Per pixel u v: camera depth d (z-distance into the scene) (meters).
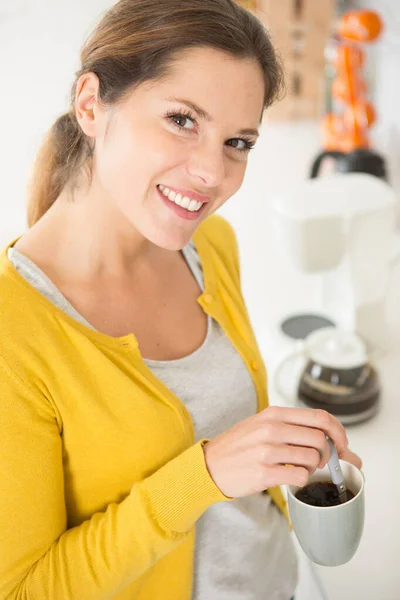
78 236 0.79
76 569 0.69
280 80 0.78
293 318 1.71
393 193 1.51
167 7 0.67
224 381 0.88
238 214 2.26
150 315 0.86
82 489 0.76
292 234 1.48
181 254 0.96
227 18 0.68
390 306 1.78
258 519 0.92
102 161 0.74
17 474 0.67
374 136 2.35
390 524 1.19
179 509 0.69
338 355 1.39
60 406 0.71
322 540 0.73
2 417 0.66
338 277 1.58
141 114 0.69
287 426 0.68
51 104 2.59
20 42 3.00
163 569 0.82
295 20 2.45
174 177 0.71
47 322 0.72
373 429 1.39
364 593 1.09
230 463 0.68
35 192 0.86
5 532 0.67
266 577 0.94
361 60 1.99
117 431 0.74
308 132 2.68
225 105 0.69
